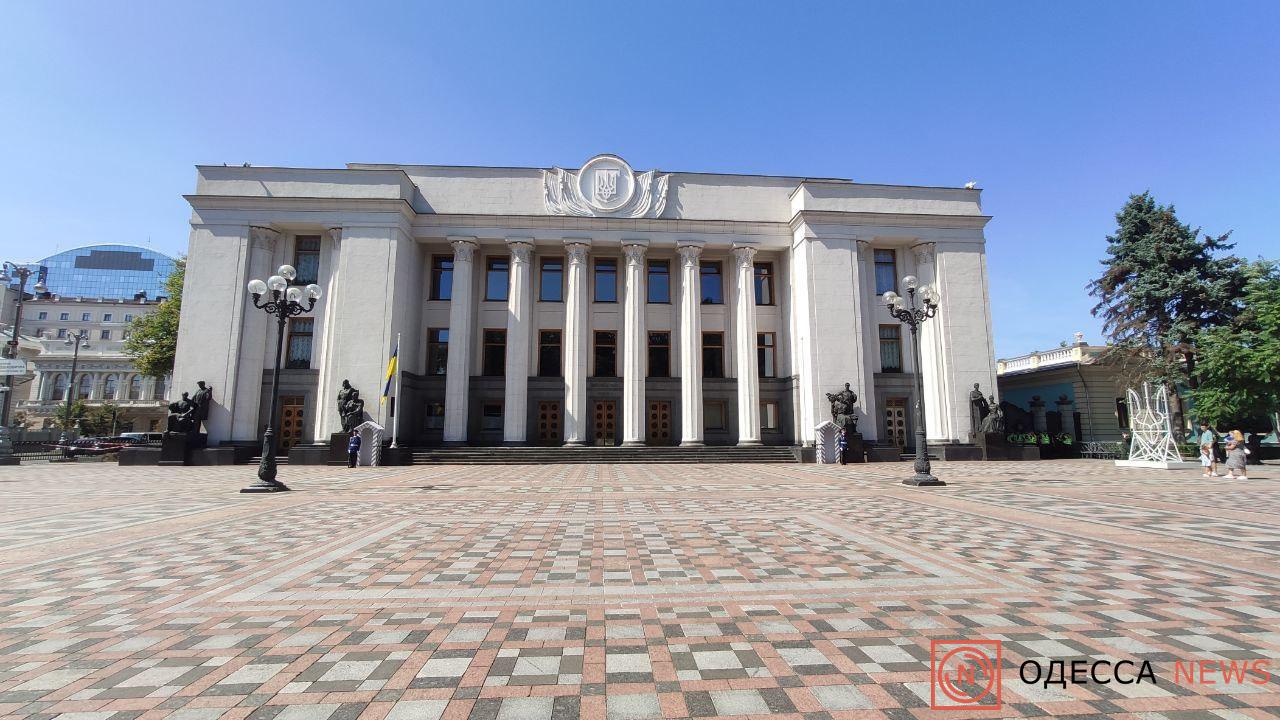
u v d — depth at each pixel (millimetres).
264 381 26891
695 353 28562
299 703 3072
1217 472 18234
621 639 4008
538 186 29500
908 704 3064
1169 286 24562
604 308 30547
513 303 28172
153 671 3469
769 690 3236
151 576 5648
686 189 29984
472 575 5707
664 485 14906
